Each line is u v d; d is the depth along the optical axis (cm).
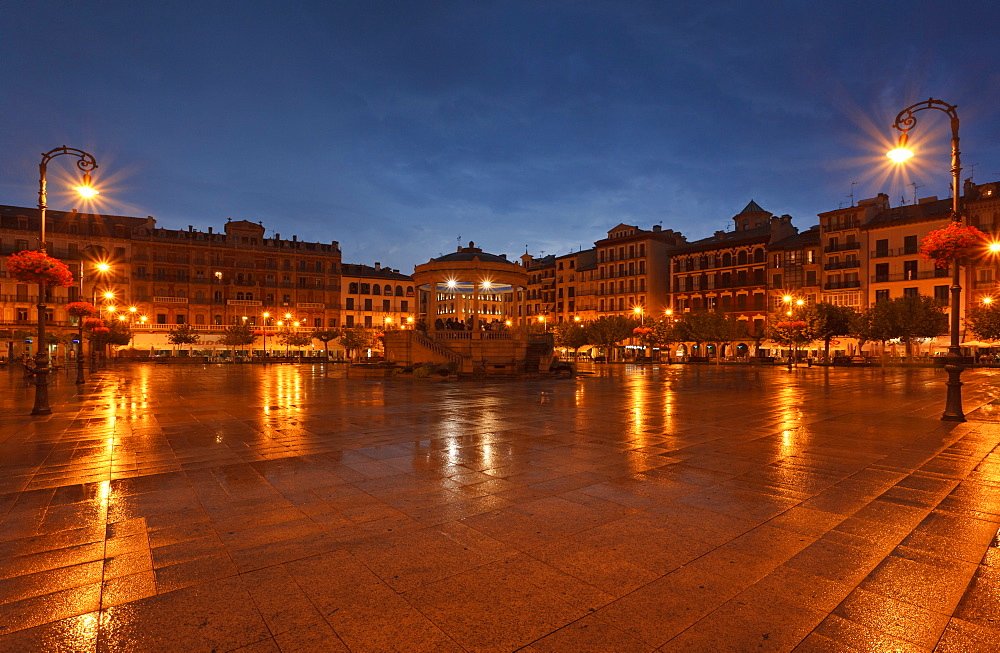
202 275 7412
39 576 385
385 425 1109
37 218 6488
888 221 5656
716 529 478
